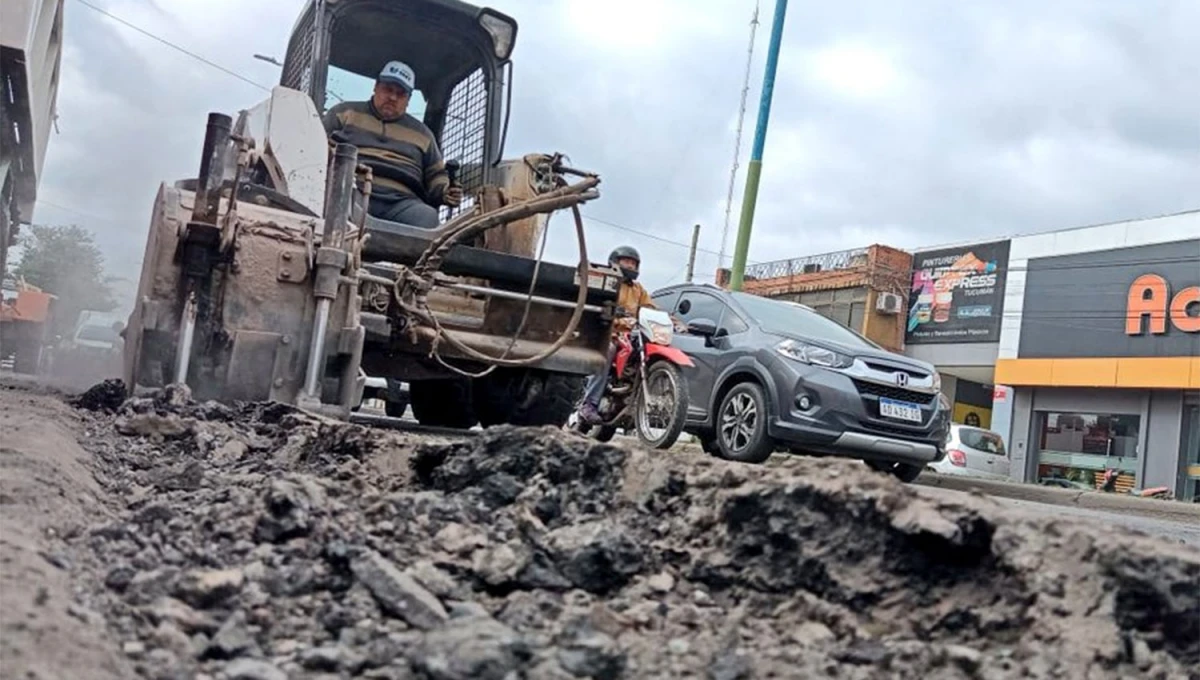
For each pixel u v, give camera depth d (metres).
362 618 1.89
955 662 1.81
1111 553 1.91
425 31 6.45
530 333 5.78
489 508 2.58
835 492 2.20
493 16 6.41
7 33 4.79
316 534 2.20
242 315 4.27
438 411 6.88
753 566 2.21
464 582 2.14
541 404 6.08
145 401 3.95
